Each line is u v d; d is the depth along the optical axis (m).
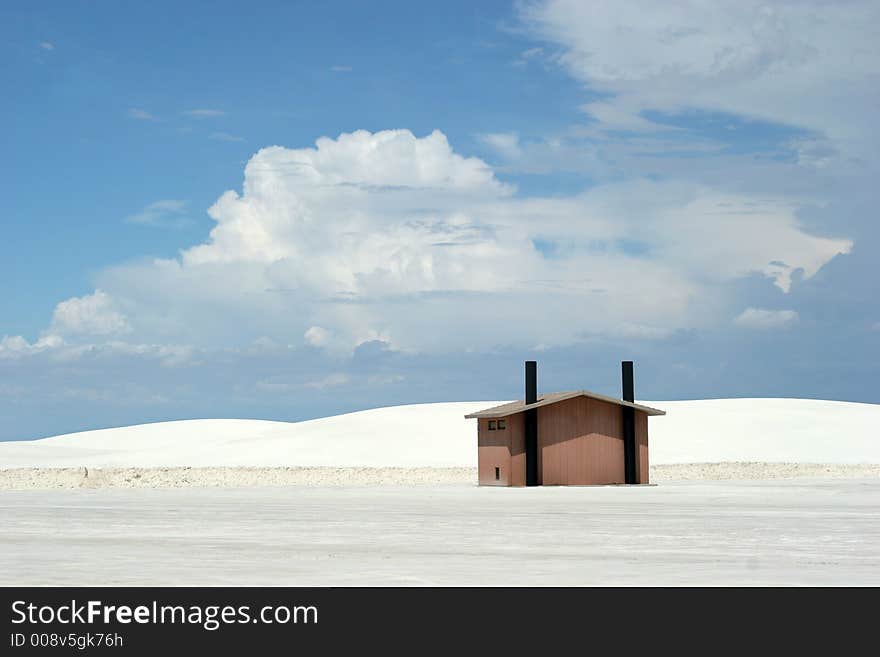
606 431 61.56
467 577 19.61
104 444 154.25
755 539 26.91
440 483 67.31
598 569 20.73
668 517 34.62
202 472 78.19
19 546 25.81
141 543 26.47
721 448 107.44
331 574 20.08
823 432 114.00
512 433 60.16
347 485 65.12
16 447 130.12
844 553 23.62
